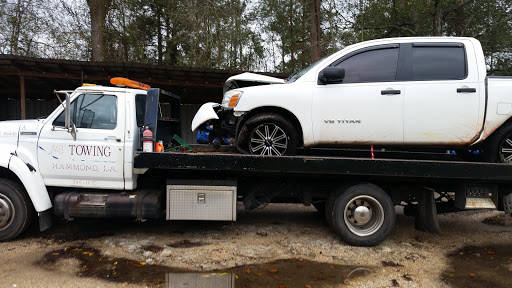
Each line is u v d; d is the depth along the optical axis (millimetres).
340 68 4051
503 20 14562
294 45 19453
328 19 16484
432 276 3586
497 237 4965
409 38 4344
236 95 4457
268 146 4363
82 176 4207
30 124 4266
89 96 4328
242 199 4883
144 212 4211
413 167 4035
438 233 4422
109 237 4578
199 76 9688
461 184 4438
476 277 3578
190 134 13234
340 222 4293
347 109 4176
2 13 13906
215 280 3354
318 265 3787
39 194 4172
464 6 15359
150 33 18047
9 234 4223
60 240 4418
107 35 14938
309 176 4516
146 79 9797
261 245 4363
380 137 4148
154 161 4066
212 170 4305
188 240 4516
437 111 4055
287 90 4285
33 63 8391
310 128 4238
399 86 4129
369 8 16562
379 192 4266
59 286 3170
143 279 3344
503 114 3992
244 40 17781
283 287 3246
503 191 4484
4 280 3264
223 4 14727
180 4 15422
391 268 3756
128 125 4230
